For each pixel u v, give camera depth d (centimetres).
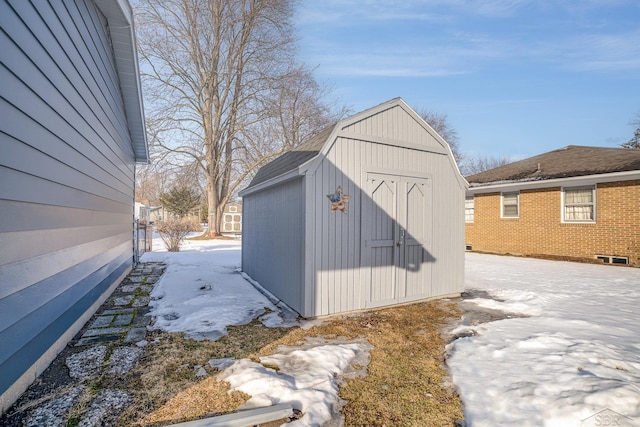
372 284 505
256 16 1988
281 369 296
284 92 2175
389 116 528
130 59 586
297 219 477
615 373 271
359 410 238
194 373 288
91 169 442
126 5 479
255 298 563
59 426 211
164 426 211
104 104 515
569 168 1114
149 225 1347
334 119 2397
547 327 407
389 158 526
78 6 379
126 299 554
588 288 642
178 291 609
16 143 236
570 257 1056
